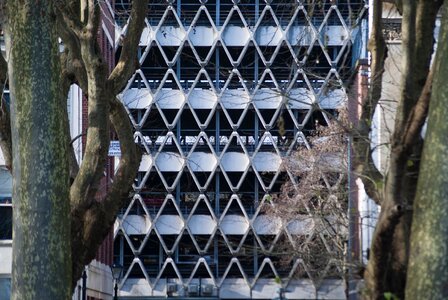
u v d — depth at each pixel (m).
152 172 120.75
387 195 23.75
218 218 118.00
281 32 113.12
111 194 33.16
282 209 74.50
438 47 20.94
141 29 33.50
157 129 120.44
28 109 27.56
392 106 40.50
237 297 112.69
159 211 117.75
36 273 27.02
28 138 27.52
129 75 33.66
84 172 32.12
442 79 20.59
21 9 27.64
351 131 27.14
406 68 24.45
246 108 116.12
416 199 20.78
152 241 120.75
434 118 20.58
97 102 32.06
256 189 119.31
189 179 121.56
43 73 27.69
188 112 123.25
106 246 94.44
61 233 27.53
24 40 27.69
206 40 118.31
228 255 111.56
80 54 32.97
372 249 24.11
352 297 39.12
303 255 36.19
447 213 20.16
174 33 118.31
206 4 120.44
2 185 66.75
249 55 119.12
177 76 121.06
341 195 51.59
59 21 32.34
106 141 32.31
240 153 118.81
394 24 44.94
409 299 20.58
